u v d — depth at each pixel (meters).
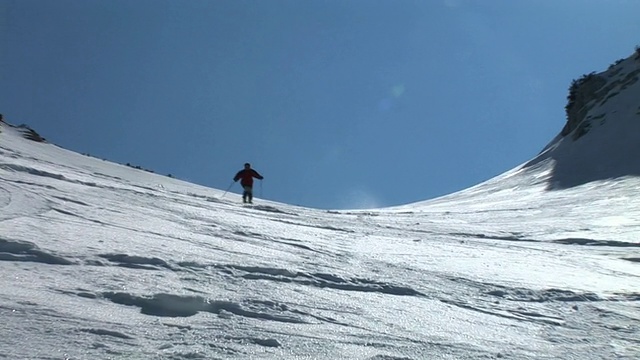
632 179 37.12
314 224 18.39
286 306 7.19
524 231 22.64
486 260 13.81
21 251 7.77
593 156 46.06
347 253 12.47
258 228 14.64
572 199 34.19
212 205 19.52
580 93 61.38
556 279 11.89
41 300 6.02
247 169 27.06
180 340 5.51
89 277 7.13
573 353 6.84
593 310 9.34
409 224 23.05
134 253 8.68
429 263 12.36
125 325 5.72
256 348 5.56
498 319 8.21
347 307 7.64
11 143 29.86
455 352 6.30
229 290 7.54
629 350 7.17
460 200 46.78
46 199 13.31
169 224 12.85
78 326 5.48
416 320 7.48
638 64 58.91
